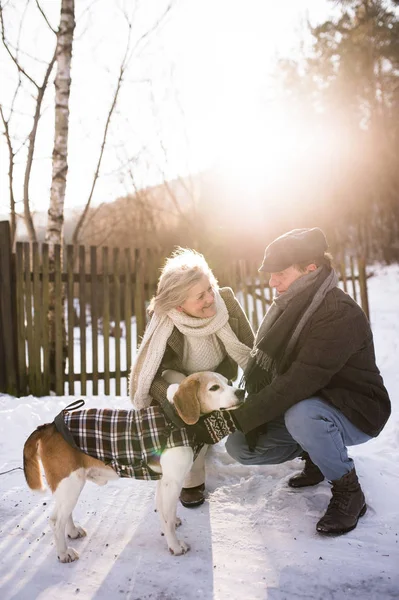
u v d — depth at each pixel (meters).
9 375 5.70
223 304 2.82
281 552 2.34
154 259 6.11
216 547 2.41
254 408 2.48
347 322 2.47
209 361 2.88
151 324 2.78
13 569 2.29
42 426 2.52
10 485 3.19
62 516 2.36
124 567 2.29
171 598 2.06
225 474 3.22
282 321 2.61
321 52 15.95
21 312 5.68
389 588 2.06
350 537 2.42
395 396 4.91
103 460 2.42
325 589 2.07
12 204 9.16
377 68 15.56
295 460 3.26
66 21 6.59
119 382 5.81
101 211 14.86
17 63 7.97
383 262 14.08
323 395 2.52
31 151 8.34
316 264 2.64
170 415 2.46
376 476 2.96
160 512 2.43
